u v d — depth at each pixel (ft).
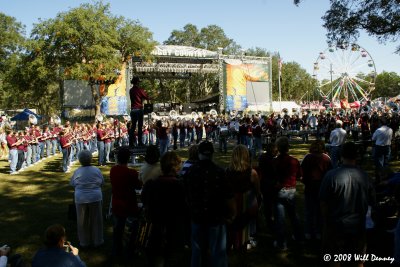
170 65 149.69
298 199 28.17
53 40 115.55
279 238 18.63
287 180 18.39
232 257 17.95
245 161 17.10
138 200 21.42
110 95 132.77
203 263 13.85
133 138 36.91
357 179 12.64
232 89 149.18
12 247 20.25
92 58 117.70
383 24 49.78
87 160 19.83
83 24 113.91
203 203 13.15
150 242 14.28
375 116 66.90
